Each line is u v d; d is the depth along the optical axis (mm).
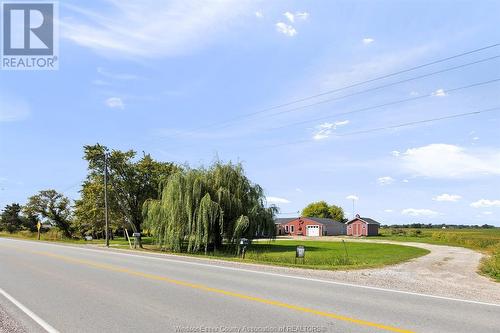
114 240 64188
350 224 94250
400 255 29547
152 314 8625
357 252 33500
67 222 81625
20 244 40625
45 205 80438
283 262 21641
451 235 59500
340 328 7480
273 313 8648
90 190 55250
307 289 11711
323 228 96000
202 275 14945
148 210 36656
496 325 7699
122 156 55406
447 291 11828
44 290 11773
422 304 9594
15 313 8906
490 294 11633
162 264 19297
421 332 7203
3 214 106688
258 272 15898
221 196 33375
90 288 12047
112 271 16297
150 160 57656
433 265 21609
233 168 35438
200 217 31641
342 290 11555
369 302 9812
